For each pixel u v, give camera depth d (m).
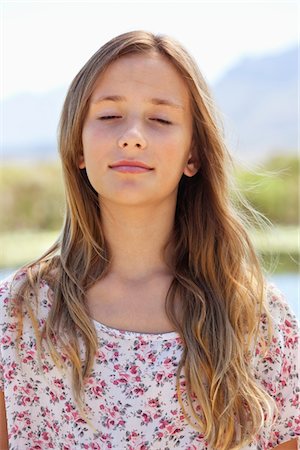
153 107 1.90
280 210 14.60
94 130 1.88
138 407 1.87
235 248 2.07
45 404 1.93
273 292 2.08
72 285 1.95
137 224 1.97
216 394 1.91
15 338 1.94
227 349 1.94
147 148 1.87
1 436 1.96
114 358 1.89
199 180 2.10
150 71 1.92
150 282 1.99
